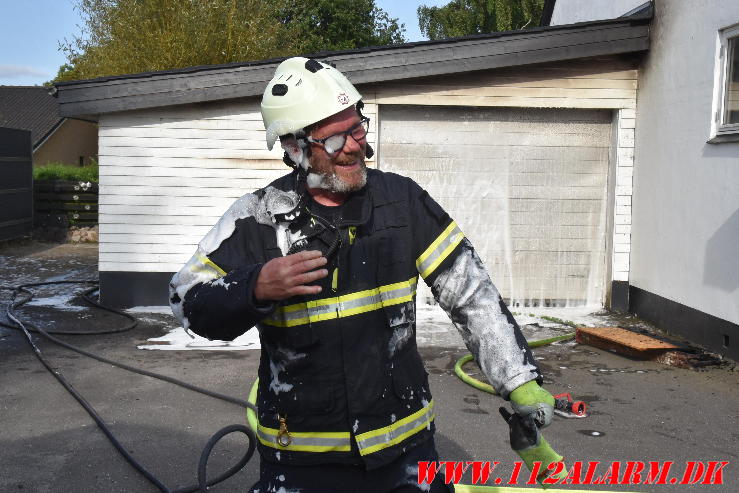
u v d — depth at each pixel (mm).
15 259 13008
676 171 7387
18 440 4316
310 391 1845
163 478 3764
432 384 5641
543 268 8914
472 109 8672
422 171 8742
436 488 1945
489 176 8781
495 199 8820
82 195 15891
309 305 1824
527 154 8773
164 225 8484
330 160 1885
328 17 29016
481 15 24281
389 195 1966
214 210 8469
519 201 8836
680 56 7332
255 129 8406
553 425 4652
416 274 1963
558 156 8789
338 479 1864
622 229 8633
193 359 6379
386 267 1889
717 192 6539
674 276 7398
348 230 1880
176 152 8398
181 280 1832
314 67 1932
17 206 14836
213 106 8352
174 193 8445
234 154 8422
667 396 5316
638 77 8438
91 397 5207
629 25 8055
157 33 14547
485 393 5391
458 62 8055
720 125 6586
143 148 8375
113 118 8320
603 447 4270
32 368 6023
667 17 7637
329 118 1880
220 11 14758
